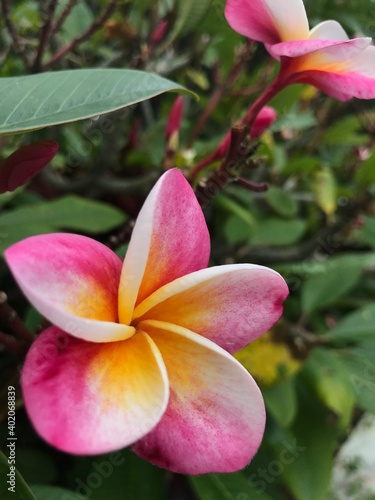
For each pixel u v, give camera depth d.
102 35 0.31
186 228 0.11
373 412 0.25
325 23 0.14
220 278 0.11
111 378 0.10
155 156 0.31
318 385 0.25
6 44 0.29
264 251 0.35
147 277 0.11
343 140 0.38
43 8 0.23
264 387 0.24
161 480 0.24
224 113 0.31
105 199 0.32
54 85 0.12
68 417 0.09
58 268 0.09
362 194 0.32
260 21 0.14
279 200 0.34
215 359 0.11
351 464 0.45
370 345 0.28
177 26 0.27
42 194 0.31
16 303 0.27
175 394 0.11
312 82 0.14
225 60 0.30
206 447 0.10
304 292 0.30
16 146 0.25
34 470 0.24
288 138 0.42
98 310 0.10
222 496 0.23
